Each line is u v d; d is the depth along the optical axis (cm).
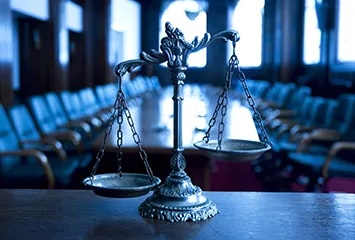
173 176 130
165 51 124
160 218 126
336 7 576
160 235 117
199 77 1309
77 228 122
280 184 454
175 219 125
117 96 129
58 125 423
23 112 366
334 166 329
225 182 482
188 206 127
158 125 341
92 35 956
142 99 670
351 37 529
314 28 713
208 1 1262
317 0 671
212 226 123
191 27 1292
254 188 459
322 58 634
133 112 457
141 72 1288
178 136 128
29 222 126
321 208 140
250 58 1128
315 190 366
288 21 843
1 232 119
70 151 376
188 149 259
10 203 142
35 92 764
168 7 1316
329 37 595
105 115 509
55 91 761
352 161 359
